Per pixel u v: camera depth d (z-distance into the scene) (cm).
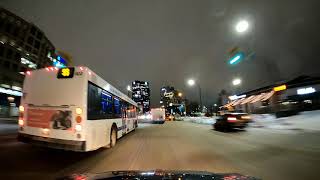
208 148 1012
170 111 15225
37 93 764
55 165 657
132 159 761
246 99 4094
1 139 1218
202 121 4075
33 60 6138
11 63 5278
